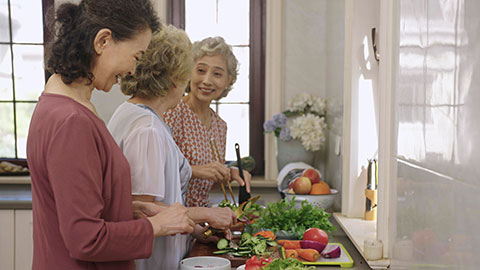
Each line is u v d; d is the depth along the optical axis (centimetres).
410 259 127
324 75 321
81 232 103
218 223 158
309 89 323
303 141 289
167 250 153
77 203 103
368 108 214
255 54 331
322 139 289
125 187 116
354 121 215
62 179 102
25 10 327
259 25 329
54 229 108
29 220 258
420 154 118
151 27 119
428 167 111
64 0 113
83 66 110
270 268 132
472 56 86
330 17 292
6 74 329
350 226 202
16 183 312
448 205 98
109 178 112
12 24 327
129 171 118
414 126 125
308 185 233
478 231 84
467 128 88
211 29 331
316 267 164
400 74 143
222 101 334
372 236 186
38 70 330
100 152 109
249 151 336
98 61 113
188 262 152
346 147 220
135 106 147
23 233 258
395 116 150
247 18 331
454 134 94
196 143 204
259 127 334
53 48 110
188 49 152
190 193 202
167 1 328
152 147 140
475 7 85
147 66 146
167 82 150
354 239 182
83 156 104
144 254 112
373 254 160
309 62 322
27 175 320
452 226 96
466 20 89
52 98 110
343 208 223
